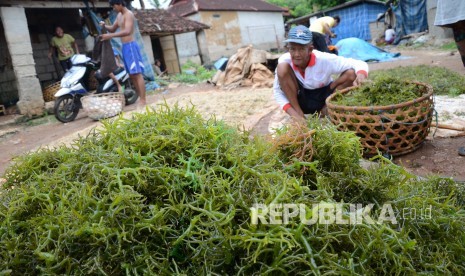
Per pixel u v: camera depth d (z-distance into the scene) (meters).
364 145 2.75
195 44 17.19
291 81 3.49
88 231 1.05
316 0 27.94
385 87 2.89
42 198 1.27
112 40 9.74
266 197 1.16
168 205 1.18
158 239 1.14
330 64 3.40
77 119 6.93
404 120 2.65
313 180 1.42
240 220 1.13
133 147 1.35
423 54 11.27
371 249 1.07
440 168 2.57
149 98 7.85
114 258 1.07
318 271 0.96
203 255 1.08
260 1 22.23
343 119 2.78
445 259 1.15
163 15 14.66
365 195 1.34
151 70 9.38
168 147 1.36
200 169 1.28
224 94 6.74
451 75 5.58
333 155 1.43
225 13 18.98
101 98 6.12
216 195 1.18
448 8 3.44
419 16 18.53
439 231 1.22
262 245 1.01
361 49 11.91
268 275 1.02
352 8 24.00
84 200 1.14
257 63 8.11
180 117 1.53
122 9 5.99
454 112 3.65
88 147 1.49
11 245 1.16
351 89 3.18
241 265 1.05
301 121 1.67
